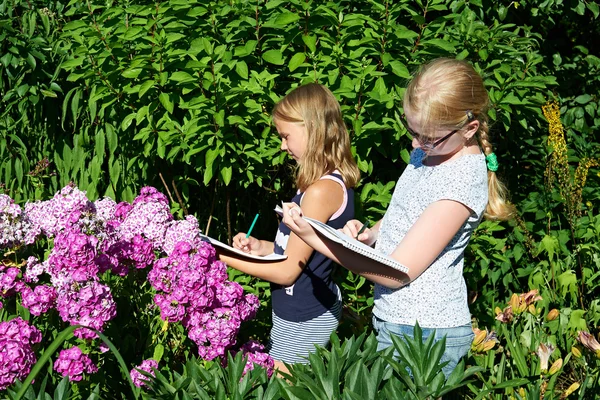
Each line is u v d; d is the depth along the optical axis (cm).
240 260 246
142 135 317
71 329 181
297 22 316
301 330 261
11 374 210
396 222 225
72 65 321
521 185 436
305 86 265
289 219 207
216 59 303
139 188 374
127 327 282
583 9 430
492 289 406
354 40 312
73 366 224
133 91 308
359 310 344
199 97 300
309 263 257
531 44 384
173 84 323
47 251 297
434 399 192
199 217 383
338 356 203
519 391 271
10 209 242
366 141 313
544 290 356
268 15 325
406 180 231
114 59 323
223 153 299
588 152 447
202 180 374
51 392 252
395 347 203
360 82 300
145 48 317
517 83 334
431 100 204
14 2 408
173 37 309
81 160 375
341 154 263
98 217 241
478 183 211
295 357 264
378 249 232
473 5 418
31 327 226
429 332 216
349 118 304
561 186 379
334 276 354
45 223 236
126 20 334
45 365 257
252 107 303
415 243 205
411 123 212
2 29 375
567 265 380
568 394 285
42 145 405
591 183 433
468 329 224
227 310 229
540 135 428
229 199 367
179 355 273
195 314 227
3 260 249
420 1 342
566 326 340
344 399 179
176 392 190
